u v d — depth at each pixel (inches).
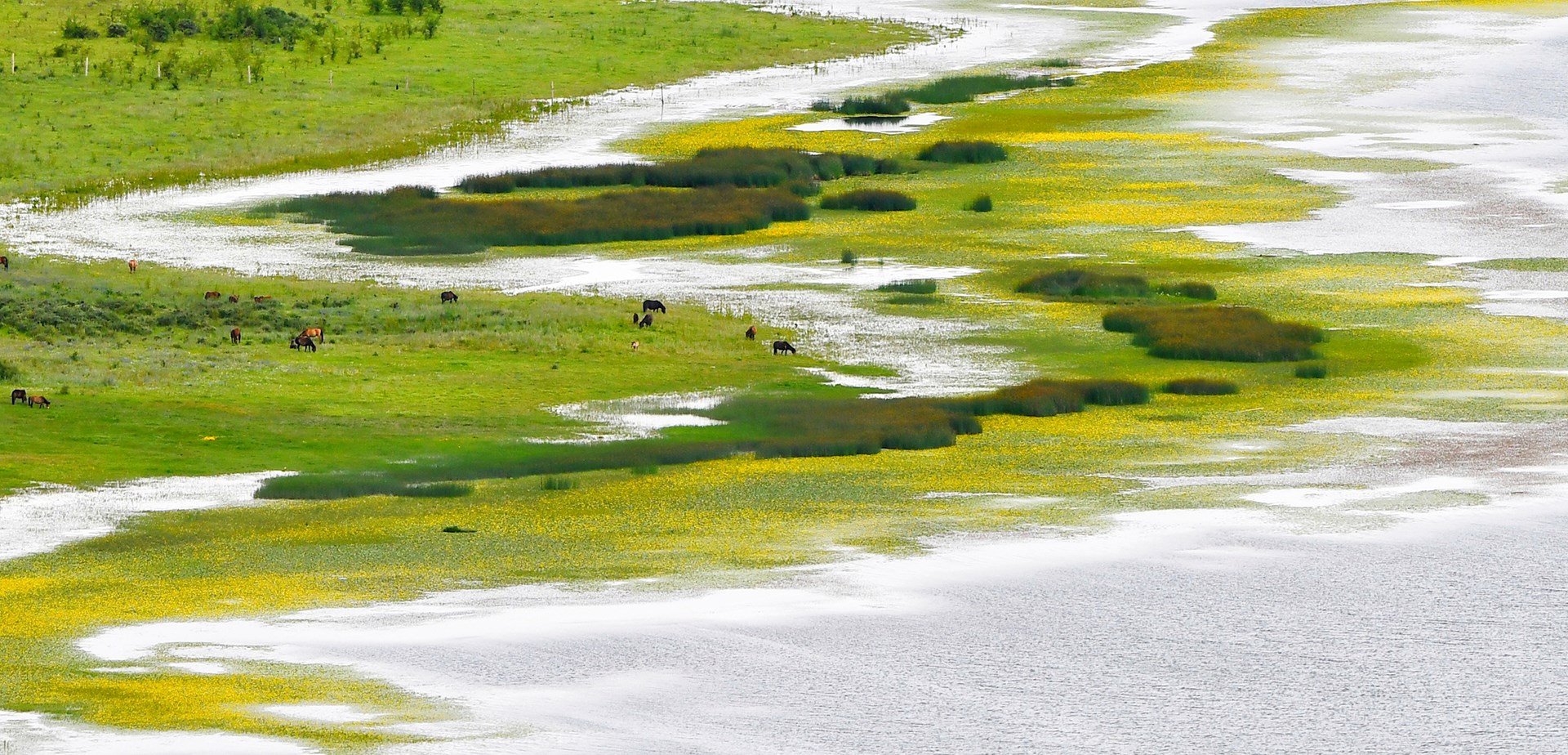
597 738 3270.2
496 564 4478.3
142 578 4303.6
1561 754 3267.7
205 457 5639.8
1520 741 3334.2
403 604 4124.0
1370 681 3663.9
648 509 5059.1
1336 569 4500.5
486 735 3262.8
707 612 4087.1
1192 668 3740.2
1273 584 4367.6
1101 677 3678.6
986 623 4040.4
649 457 5718.5
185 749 3117.6
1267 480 5541.3
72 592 4173.2
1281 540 4785.9
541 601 4168.3
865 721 3403.1
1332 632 3976.4
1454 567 4525.1
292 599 4148.6
